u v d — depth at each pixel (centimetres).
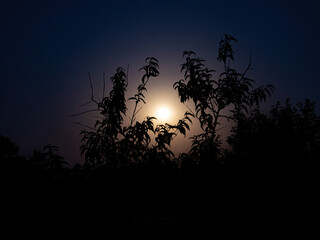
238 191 653
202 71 478
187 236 486
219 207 495
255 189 689
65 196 550
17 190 612
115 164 460
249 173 696
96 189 503
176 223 621
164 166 454
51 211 584
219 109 469
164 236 515
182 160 462
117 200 500
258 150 725
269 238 556
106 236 490
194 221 491
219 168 506
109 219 536
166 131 434
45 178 558
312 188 729
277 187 720
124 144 442
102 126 476
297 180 747
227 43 456
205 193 479
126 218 511
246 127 492
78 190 527
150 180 462
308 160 847
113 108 497
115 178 477
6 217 599
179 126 434
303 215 671
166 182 494
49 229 544
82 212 554
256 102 446
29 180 584
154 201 497
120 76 514
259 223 625
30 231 543
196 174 473
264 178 714
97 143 464
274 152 764
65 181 535
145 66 497
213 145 446
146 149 447
